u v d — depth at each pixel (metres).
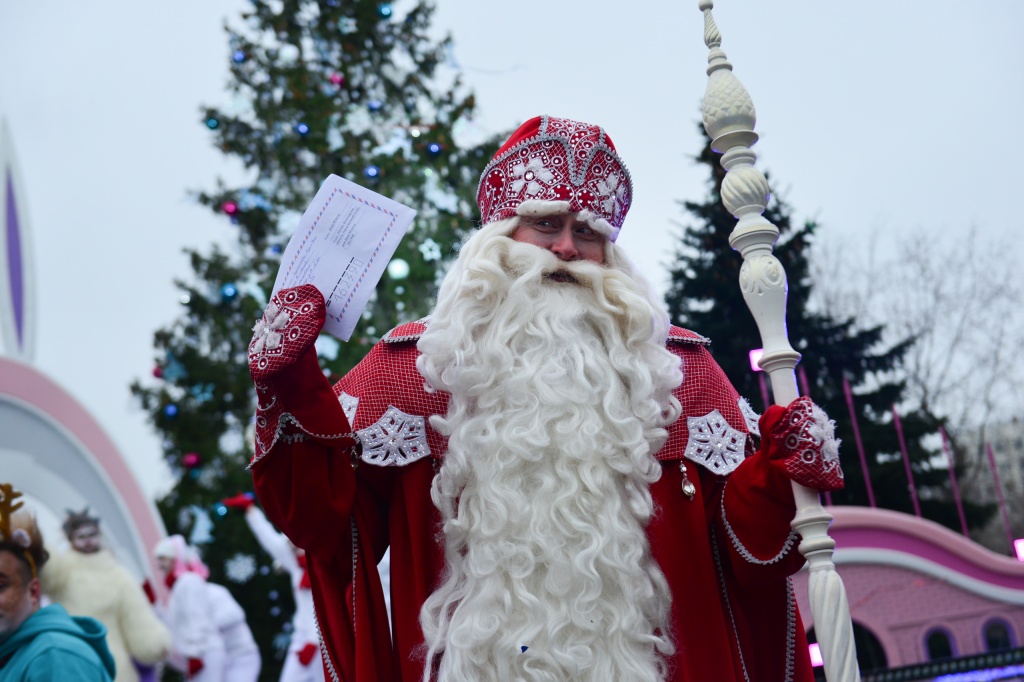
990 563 7.71
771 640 2.60
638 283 2.61
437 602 2.29
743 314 14.73
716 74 2.60
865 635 8.60
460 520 2.30
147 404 14.81
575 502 2.29
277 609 13.98
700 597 2.39
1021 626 7.61
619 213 2.70
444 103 12.84
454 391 2.40
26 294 9.54
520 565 2.25
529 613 2.21
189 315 14.30
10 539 3.37
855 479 14.77
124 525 8.28
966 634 7.57
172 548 7.23
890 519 7.62
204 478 14.22
